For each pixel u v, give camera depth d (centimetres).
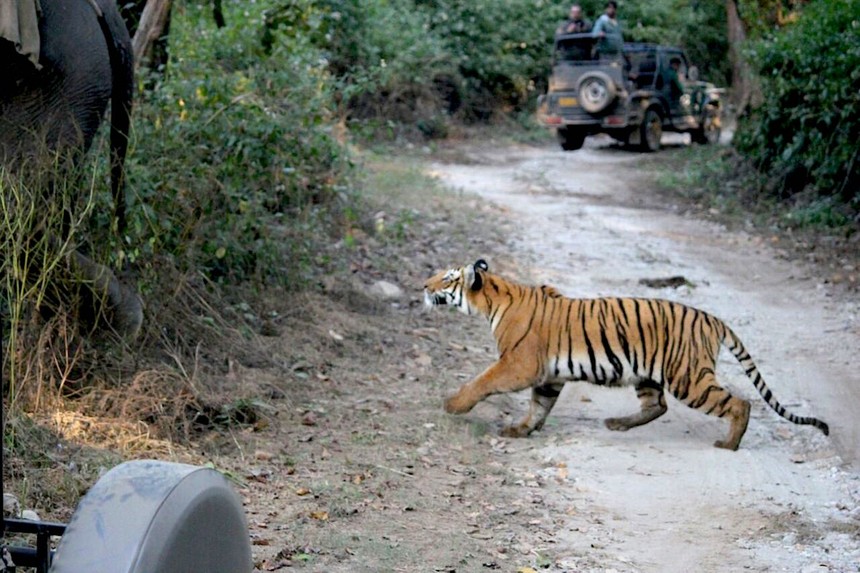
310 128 1242
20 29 689
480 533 638
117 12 783
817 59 1748
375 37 2469
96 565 288
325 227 1286
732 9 2823
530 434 830
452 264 1321
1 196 655
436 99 2825
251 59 1277
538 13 3256
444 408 841
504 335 823
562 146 2753
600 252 1480
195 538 313
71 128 730
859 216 1638
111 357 777
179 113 1052
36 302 707
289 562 568
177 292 866
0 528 325
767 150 1919
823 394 938
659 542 640
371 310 1115
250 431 771
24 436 644
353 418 826
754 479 746
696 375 802
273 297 1034
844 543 643
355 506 658
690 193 1994
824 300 1270
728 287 1327
